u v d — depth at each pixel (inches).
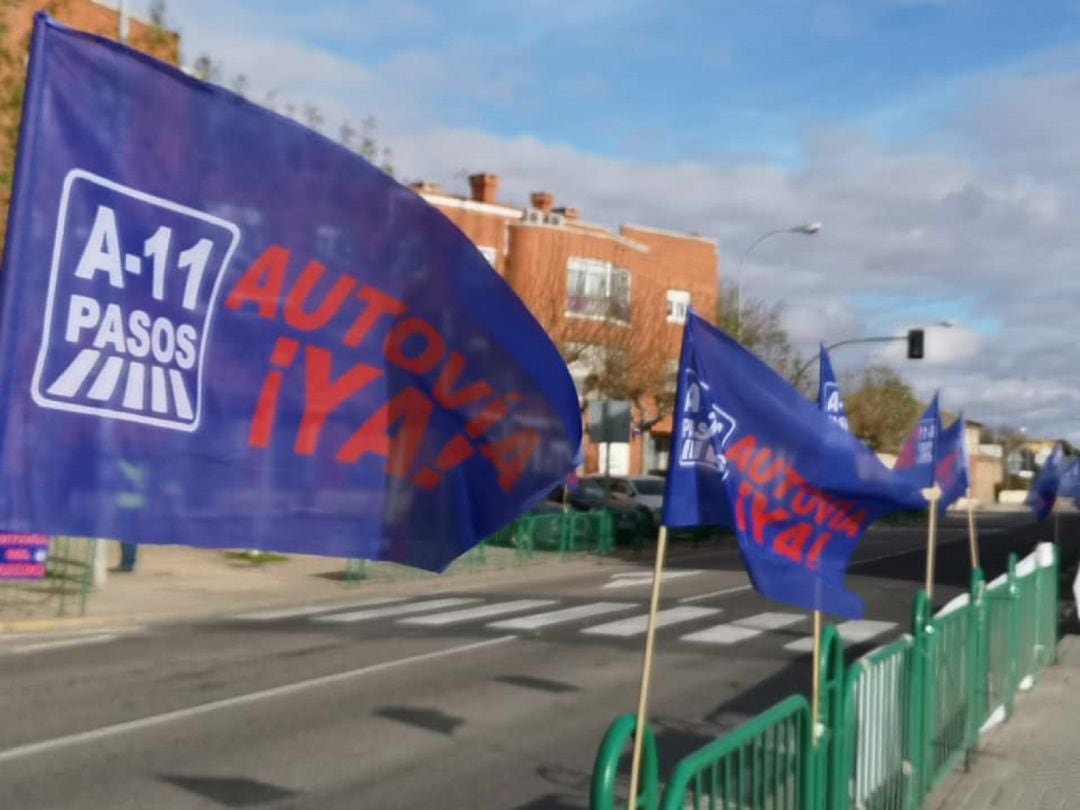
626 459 1877.5
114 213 122.2
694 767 150.5
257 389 132.6
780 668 493.0
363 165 137.3
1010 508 3294.8
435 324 142.6
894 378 2610.7
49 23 119.0
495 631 606.5
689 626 624.7
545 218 1678.2
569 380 148.8
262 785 310.7
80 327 119.6
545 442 148.1
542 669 488.4
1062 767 331.9
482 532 145.9
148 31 858.8
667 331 1715.1
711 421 184.1
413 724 382.9
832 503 209.0
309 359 136.1
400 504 141.9
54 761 332.8
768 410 194.2
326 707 409.4
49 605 681.0
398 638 582.6
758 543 198.4
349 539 138.4
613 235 1680.6
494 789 309.4
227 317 130.6
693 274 2041.1
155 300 125.1
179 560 970.7
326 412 137.4
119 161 122.6
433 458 144.3
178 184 126.5
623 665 499.2
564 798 302.2
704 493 182.9
